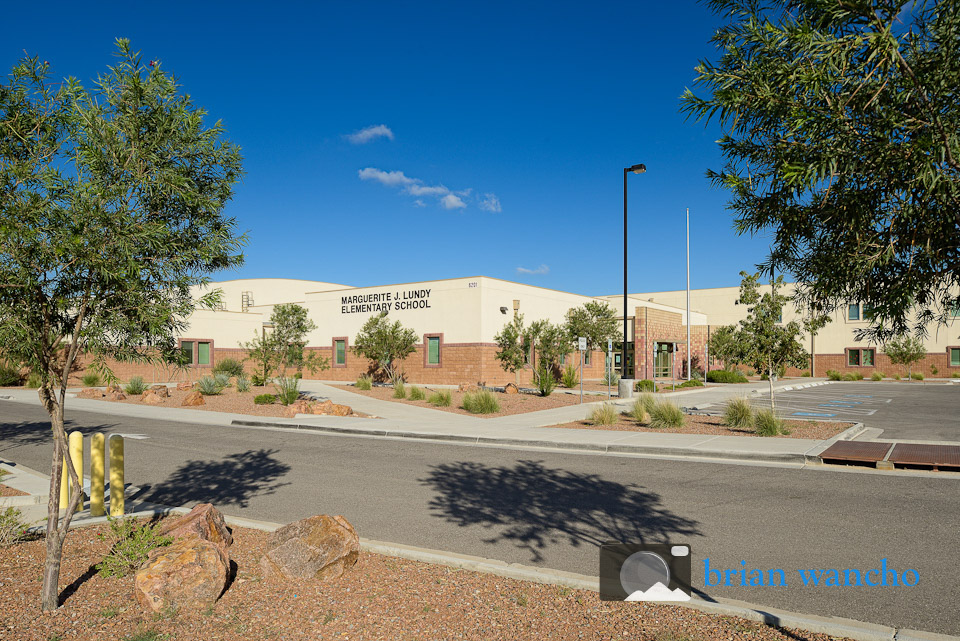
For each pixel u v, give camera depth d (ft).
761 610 14.07
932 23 9.31
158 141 15.72
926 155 8.64
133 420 60.23
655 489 28.60
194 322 128.36
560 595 15.17
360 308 126.82
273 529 21.38
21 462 36.58
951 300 10.16
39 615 14.24
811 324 44.39
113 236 14.48
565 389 101.35
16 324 14.02
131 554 16.81
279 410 67.36
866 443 40.16
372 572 16.81
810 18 9.72
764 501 26.05
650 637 12.80
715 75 10.65
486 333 109.91
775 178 10.80
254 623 13.65
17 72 15.12
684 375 150.30
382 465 35.68
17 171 14.32
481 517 23.79
